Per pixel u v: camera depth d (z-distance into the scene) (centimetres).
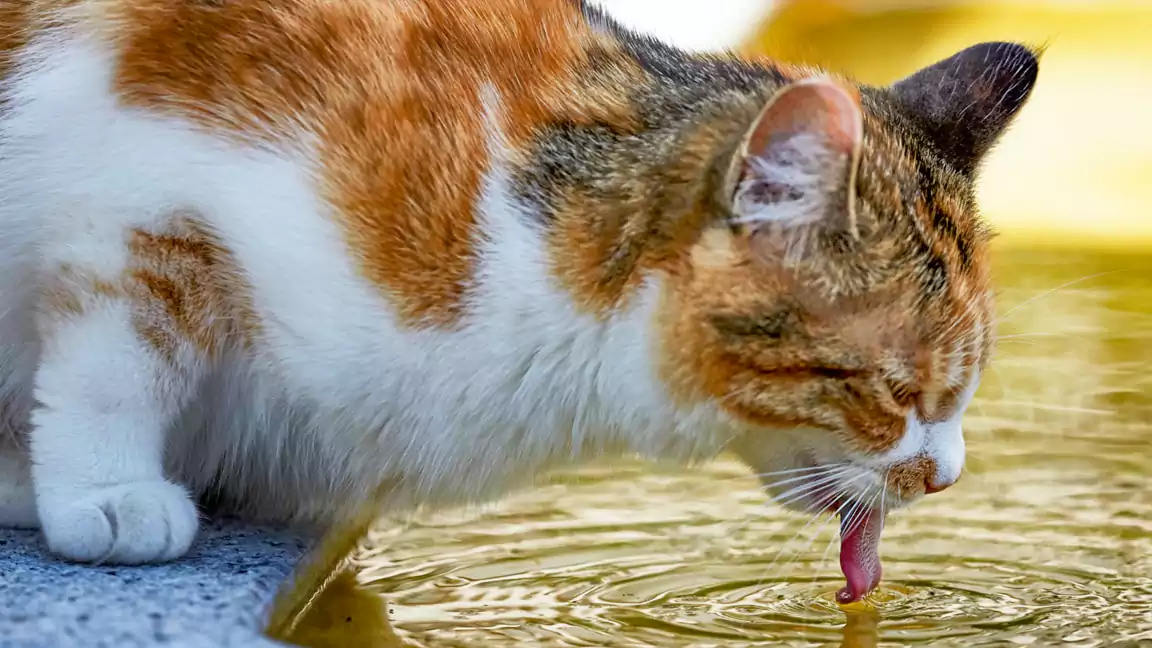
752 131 156
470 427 160
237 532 163
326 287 157
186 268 157
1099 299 248
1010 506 175
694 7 391
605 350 159
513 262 158
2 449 162
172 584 155
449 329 158
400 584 164
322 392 159
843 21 451
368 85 157
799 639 159
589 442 162
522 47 160
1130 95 417
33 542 159
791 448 161
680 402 160
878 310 158
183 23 157
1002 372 201
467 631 158
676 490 179
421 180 157
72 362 157
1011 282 261
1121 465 182
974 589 165
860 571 162
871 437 160
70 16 158
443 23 159
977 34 448
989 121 165
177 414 159
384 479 163
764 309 158
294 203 157
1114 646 158
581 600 162
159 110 157
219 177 157
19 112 158
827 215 157
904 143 162
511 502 176
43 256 158
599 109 160
